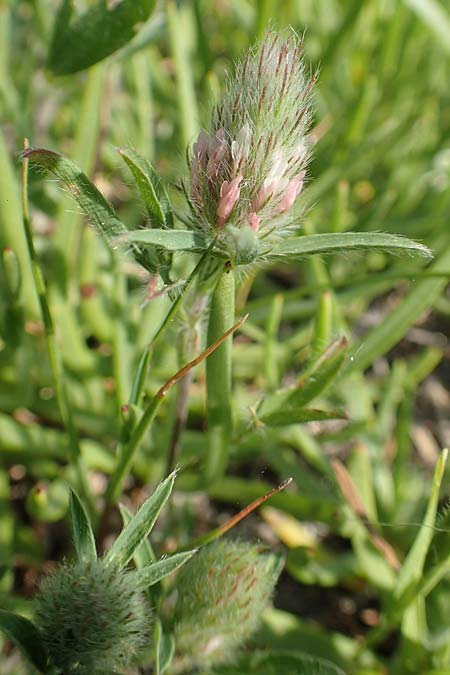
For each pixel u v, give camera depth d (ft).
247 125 0.49
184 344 0.56
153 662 0.59
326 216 0.88
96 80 0.67
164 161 0.87
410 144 0.92
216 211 0.50
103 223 0.51
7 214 0.65
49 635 0.50
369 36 1.00
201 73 0.92
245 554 0.55
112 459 0.68
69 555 0.67
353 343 0.69
